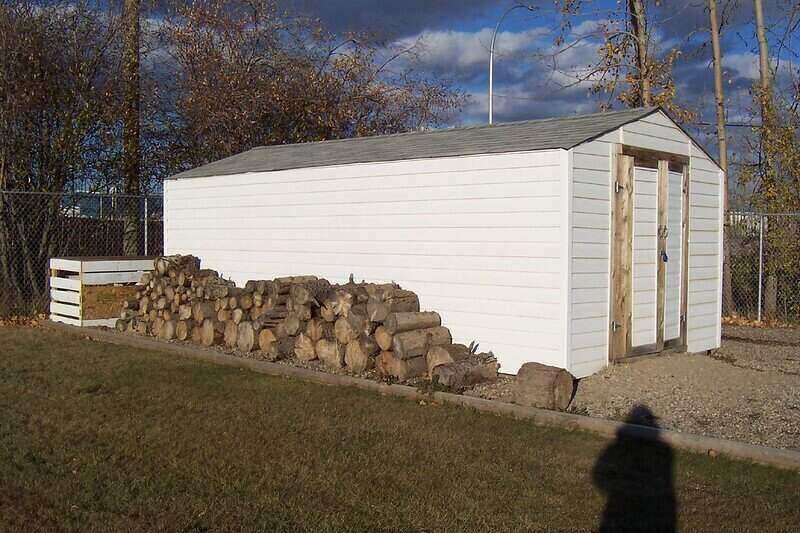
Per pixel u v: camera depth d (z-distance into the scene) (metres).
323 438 6.35
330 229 10.73
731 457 5.84
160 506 4.83
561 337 8.23
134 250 16.25
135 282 12.98
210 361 9.79
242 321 10.41
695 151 10.41
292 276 10.99
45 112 14.94
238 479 5.36
